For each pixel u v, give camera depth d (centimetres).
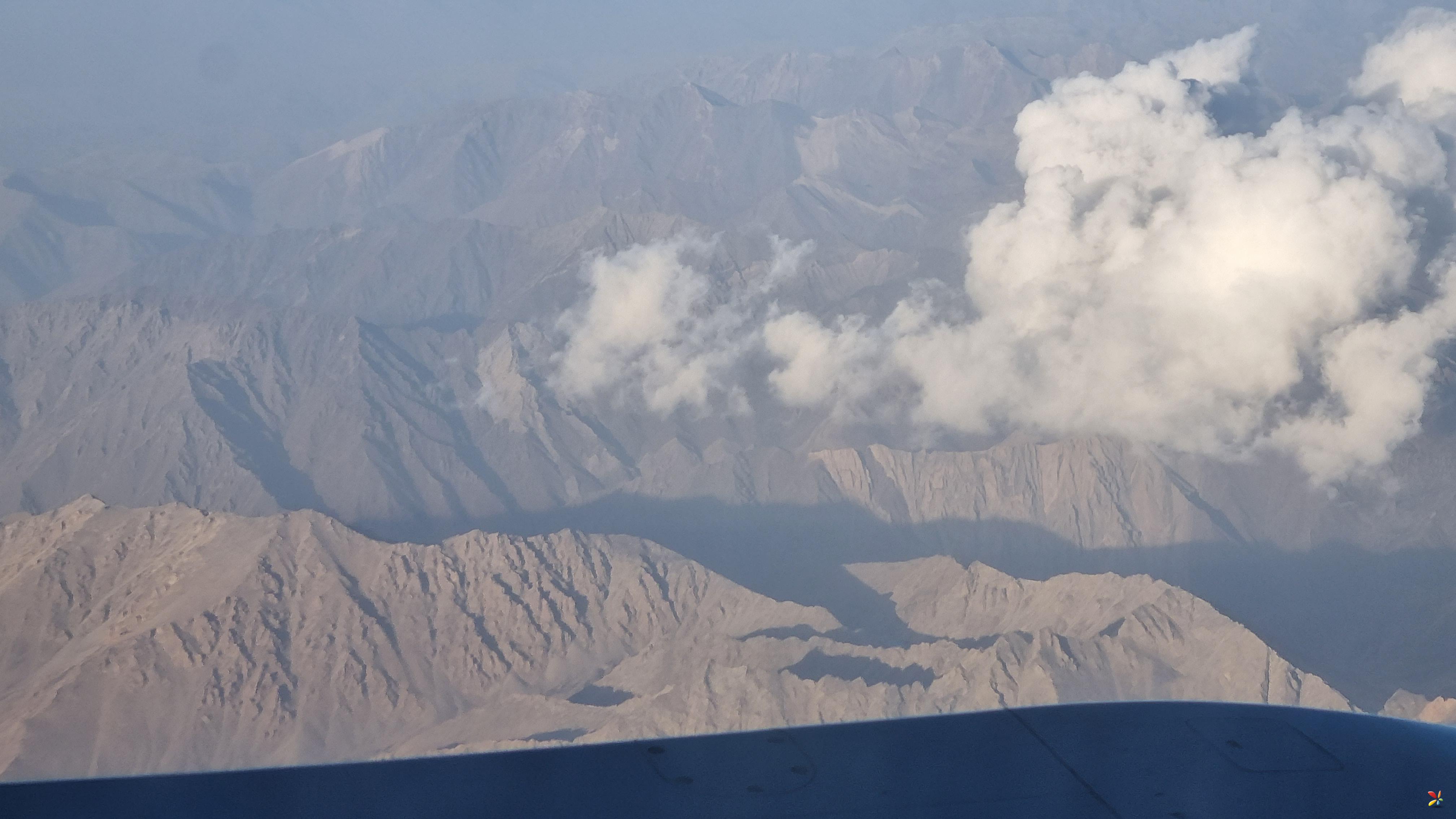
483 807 1780
